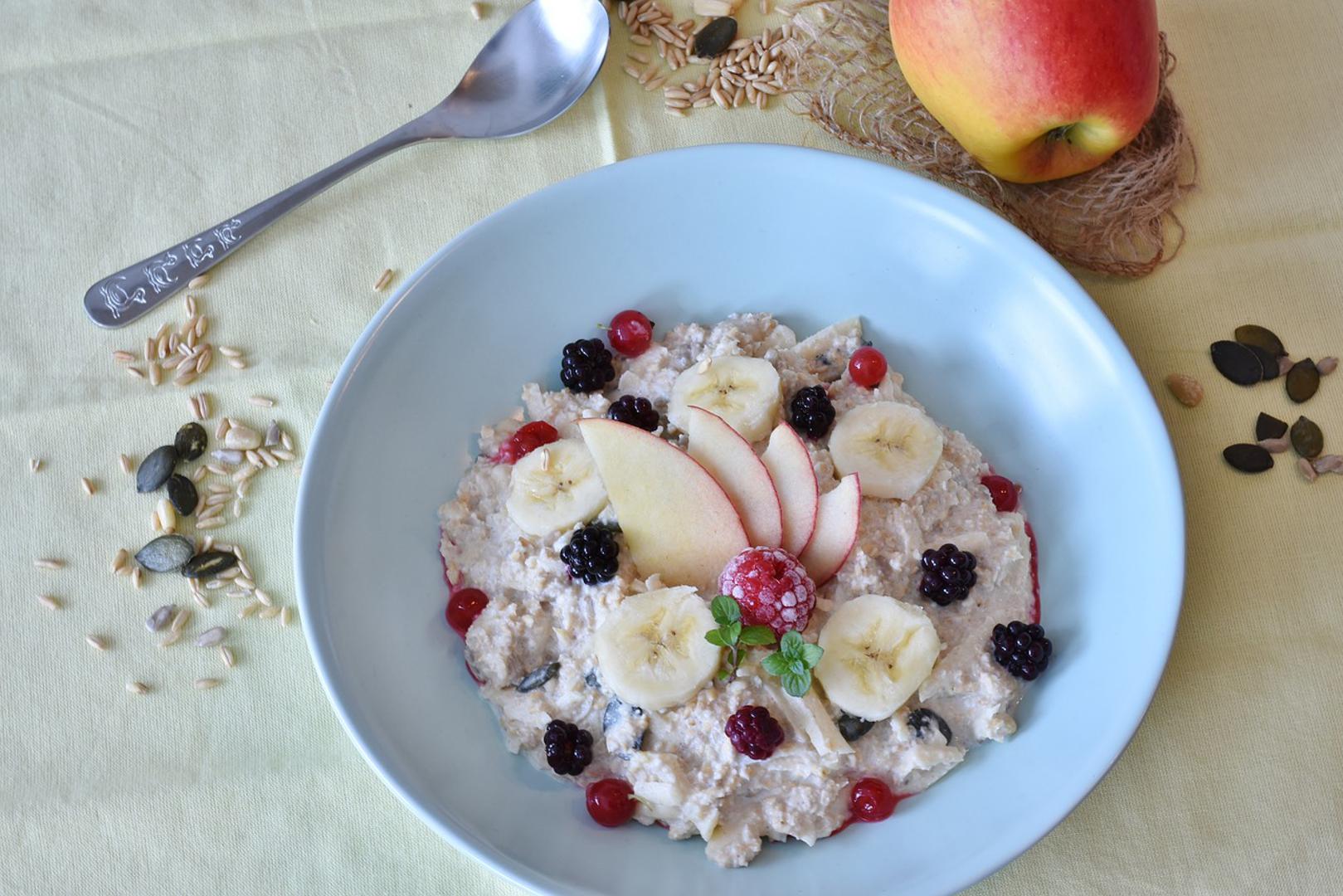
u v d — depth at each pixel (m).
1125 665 0.46
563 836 0.46
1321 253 0.54
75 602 0.50
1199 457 0.51
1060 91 0.49
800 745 0.46
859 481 0.49
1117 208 0.53
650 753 0.46
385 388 0.50
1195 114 0.55
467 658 0.48
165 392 0.53
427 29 0.57
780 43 0.56
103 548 0.51
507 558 0.49
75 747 0.49
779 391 0.50
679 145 0.55
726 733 0.46
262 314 0.54
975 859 0.44
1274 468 0.51
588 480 0.49
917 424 0.50
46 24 0.57
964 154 0.54
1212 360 0.53
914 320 0.52
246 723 0.49
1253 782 0.47
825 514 0.49
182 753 0.49
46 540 0.51
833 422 0.51
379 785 0.48
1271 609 0.49
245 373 0.53
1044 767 0.46
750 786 0.46
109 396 0.53
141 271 0.54
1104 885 0.46
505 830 0.46
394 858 0.47
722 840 0.46
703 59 0.56
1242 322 0.53
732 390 0.50
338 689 0.45
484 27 0.57
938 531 0.50
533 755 0.47
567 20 0.56
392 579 0.49
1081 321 0.49
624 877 0.45
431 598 0.49
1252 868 0.47
